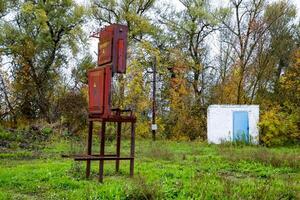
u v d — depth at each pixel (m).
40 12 37.28
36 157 19.80
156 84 41.28
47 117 36.69
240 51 40.56
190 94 41.53
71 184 11.21
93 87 12.41
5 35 37.22
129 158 12.30
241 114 31.62
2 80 37.84
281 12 40.19
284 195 10.03
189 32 44.25
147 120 38.59
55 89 39.50
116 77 37.84
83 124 33.72
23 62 38.16
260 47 40.47
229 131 31.52
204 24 43.91
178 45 45.09
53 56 39.56
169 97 40.62
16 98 38.06
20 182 11.74
